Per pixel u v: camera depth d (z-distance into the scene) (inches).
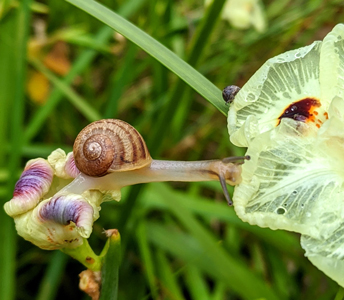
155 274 6.0
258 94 3.3
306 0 8.8
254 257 6.6
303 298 6.1
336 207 3.0
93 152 3.3
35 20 8.0
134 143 3.4
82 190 3.3
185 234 6.3
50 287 5.4
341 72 3.5
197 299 5.8
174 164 3.6
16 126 5.4
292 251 6.0
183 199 6.3
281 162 3.1
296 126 3.2
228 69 8.1
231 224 6.6
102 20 3.9
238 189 3.0
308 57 3.5
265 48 8.3
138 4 6.8
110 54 7.4
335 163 3.2
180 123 7.5
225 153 7.7
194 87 3.7
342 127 3.1
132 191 5.3
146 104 8.1
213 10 5.0
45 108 6.4
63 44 7.6
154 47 3.8
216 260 5.4
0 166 5.8
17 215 3.2
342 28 3.4
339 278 2.8
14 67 6.1
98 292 3.3
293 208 3.0
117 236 3.2
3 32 5.9
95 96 8.5
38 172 3.2
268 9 9.0
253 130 3.2
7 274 5.0
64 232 3.1
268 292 5.4
